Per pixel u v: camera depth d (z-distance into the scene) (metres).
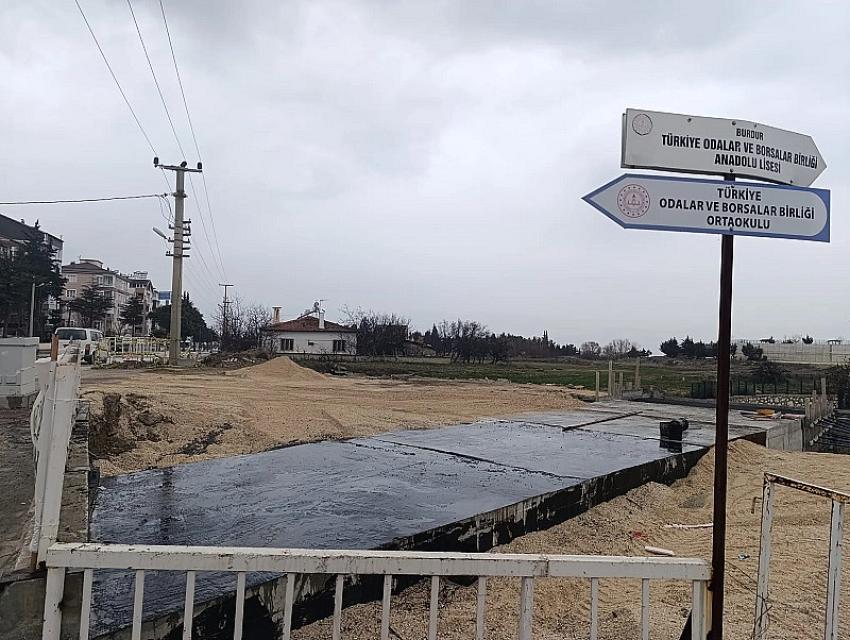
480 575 2.43
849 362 41.06
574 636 4.07
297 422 13.59
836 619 2.84
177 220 31.64
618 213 2.93
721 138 3.04
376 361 43.91
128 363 30.72
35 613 2.67
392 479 6.96
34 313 49.59
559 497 6.63
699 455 10.20
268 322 59.84
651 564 2.58
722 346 2.95
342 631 3.92
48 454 2.71
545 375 39.00
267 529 4.86
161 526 4.86
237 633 2.30
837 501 2.83
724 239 3.03
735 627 4.08
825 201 3.17
